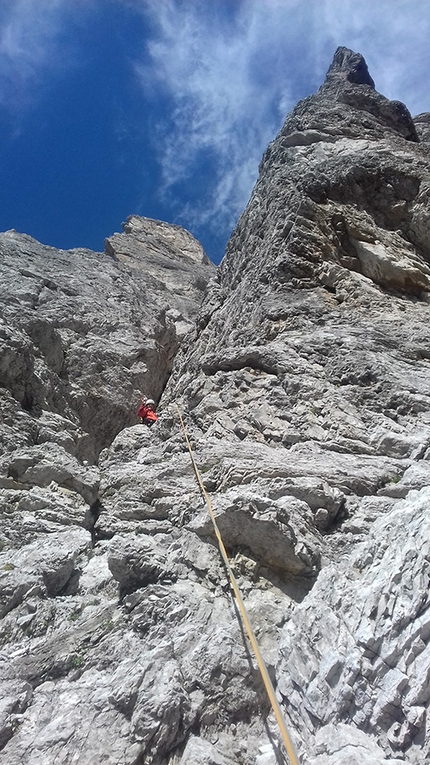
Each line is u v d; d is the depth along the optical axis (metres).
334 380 12.72
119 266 35.84
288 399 12.50
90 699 5.87
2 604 7.61
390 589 5.73
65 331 23.62
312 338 14.09
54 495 10.43
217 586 7.52
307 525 8.08
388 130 22.75
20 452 11.35
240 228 24.73
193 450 11.32
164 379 29.05
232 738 5.66
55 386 17.92
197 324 23.56
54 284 26.64
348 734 4.82
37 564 8.30
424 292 16.56
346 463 9.94
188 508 9.18
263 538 7.76
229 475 9.53
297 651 6.02
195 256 52.53
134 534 8.63
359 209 18.55
